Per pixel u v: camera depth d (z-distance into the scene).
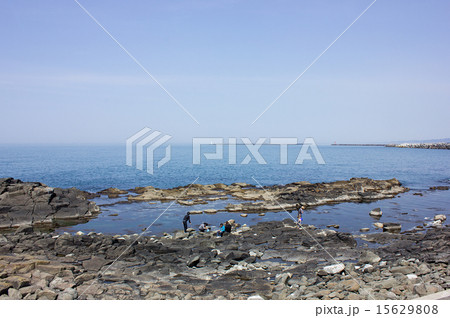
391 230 29.84
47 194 37.28
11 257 19.45
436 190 56.78
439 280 16.48
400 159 146.12
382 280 17.03
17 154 170.12
